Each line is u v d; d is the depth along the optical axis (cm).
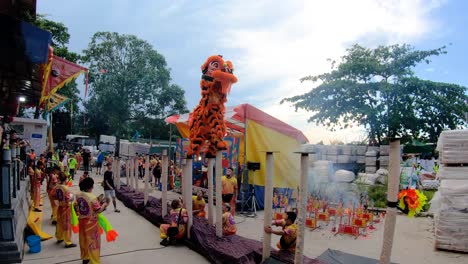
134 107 3678
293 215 586
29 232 712
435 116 2075
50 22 2039
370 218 912
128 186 1485
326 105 2231
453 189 709
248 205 1128
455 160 740
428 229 896
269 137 1167
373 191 1337
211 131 760
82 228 563
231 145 1195
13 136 806
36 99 946
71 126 4075
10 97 882
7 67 568
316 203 1006
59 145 3506
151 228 860
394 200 344
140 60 3559
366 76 2211
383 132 2091
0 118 875
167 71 3725
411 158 1856
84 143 3856
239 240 668
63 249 663
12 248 528
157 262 602
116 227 868
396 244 754
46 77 622
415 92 2080
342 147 1825
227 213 723
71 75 906
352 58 2303
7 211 542
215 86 784
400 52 2152
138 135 3728
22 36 467
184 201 740
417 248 724
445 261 641
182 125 1628
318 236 812
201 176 1393
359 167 1850
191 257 632
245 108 1132
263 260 564
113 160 1609
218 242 649
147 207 1006
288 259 547
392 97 2111
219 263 585
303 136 1227
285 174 1187
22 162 1038
